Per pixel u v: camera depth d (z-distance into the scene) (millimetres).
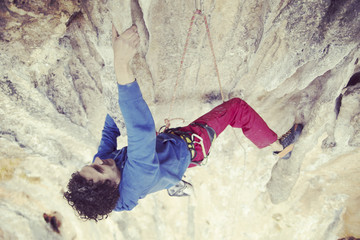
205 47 2266
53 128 2781
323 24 1850
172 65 2434
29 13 1831
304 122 2486
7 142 2955
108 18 1945
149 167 1477
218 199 3773
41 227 4188
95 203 1465
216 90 2715
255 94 2766
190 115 2906
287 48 2148
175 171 1698
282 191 3006
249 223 3918
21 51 2061
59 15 1946
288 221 3811
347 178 3361
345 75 2059
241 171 3512
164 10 2047
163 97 2740
